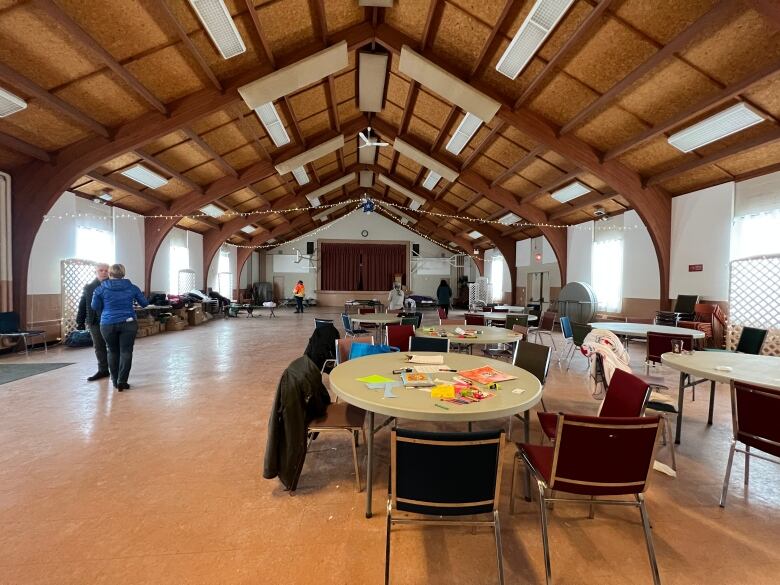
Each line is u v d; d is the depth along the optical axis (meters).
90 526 1.83
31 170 5.59
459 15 4.23
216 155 6.95
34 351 6.06
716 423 3.29
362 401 1.71
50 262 6.46
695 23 3.26
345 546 1.72
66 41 3.67
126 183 7.34
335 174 11.79
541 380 2.64
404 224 17.50
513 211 9.32
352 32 4.92
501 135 6.65
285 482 2.09
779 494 2.17
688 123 4.77
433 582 1.51
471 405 1.67
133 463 2.46
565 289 8.23
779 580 1.53
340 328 9.59
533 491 2.20
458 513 1.38
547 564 1.47
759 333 3.94
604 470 1.45
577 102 4.93
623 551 1.70
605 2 3.35
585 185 7.37
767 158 5.21
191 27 3.91
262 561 1.61
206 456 2.57
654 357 3.68
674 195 6.72
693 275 6.42
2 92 3.94
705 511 2.01
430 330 4.30
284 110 6.51
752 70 3.70
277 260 17.64
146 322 8.20
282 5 4.10
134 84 4.28
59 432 2.93
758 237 5.50
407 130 8.04
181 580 1.50
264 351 6.39
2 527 1.81
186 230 11.12
